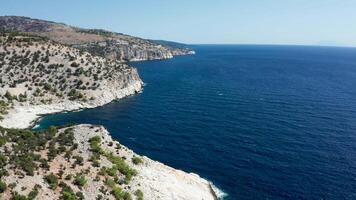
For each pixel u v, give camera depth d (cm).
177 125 11694
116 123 12138
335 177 7662
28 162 5519
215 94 17262
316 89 19075
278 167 8194
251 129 11112
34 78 15712
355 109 13888
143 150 9369
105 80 16712
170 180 6962
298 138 10200
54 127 7438
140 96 17012
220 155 8956
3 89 14050
